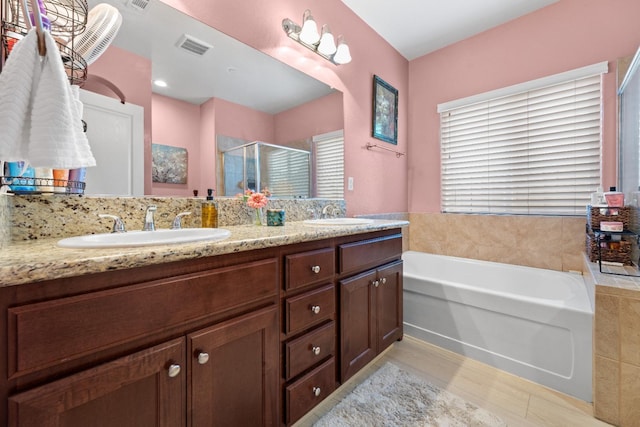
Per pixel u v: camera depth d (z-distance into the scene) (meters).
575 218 2.07
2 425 0.54
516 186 2.38
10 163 0.85
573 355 1.40
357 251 1.43
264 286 0.99
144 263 0.69
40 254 0.67
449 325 1.83
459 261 2.53
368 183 2.47
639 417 1.17
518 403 1.35
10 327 0.54
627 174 1.80
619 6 1.93
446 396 1.40
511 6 2.20
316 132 2.04
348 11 2.25
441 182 2.80
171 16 1.34
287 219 1.84
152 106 1.30
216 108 1.52
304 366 1.15
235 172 1.60
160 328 0.73
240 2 1.59
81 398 0.62
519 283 2.20
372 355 1.55
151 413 0.73
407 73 2.97
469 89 2.59
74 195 1.04
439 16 2.32
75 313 0.60
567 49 2.11
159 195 1.32
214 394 0.86
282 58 1.81
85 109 1.11
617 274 1.43
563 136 2.16
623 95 1.87
